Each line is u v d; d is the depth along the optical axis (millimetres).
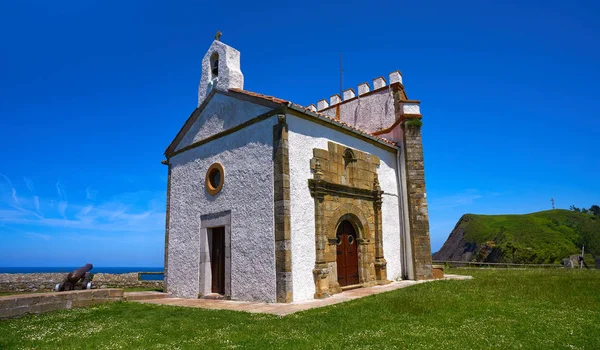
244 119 11992
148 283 20562
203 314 8703
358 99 18906
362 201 13383
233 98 12594
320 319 7488
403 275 14859
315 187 11281
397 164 15859
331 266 11430
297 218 10602
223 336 6449
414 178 15461
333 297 10641
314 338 6113
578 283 11180
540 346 5512
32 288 20125
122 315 8953
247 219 11172
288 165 10609
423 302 8680
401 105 16172
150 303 11180
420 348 5473
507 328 6488
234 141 12203
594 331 6238
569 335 6039
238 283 11047
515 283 11562
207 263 12445
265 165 10945
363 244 13070
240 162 11805
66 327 7656
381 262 13500
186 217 13547
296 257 10320
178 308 9859
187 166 14039
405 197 15438
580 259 26172
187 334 6820
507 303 8531
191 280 12789
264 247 10516
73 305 10094
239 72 13312
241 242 11211
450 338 5961
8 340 6613
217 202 12359
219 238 12539
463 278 14328
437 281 13141
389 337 6051
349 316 7668
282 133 10656
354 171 13148
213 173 12953
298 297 10141
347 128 12867
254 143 11453
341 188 12297
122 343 6281
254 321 7605
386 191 14828
